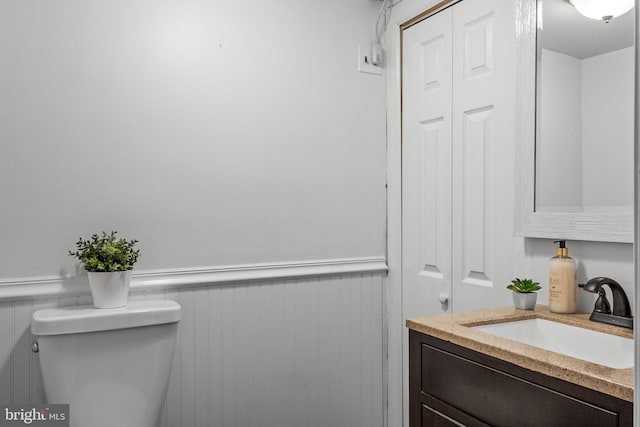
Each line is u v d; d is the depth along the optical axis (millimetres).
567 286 1508
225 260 2035
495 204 1829
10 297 1669
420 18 2188
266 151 2119
